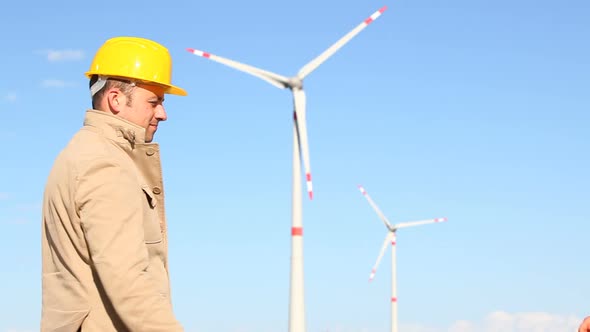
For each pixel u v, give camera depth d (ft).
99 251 19.06
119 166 19.89
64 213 19.72
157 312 19.12
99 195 19.39
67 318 19.62
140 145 21.49
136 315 18.99
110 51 21.58
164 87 22.15
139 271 19.19
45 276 20.53
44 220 20.71
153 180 21.63
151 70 21.66
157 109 22.25
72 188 19.52
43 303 20.45
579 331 18.54
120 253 19.07
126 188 19.71
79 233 19.60
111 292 18.98
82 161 19.70
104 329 19.65
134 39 21.95
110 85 21.38
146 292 19.10
